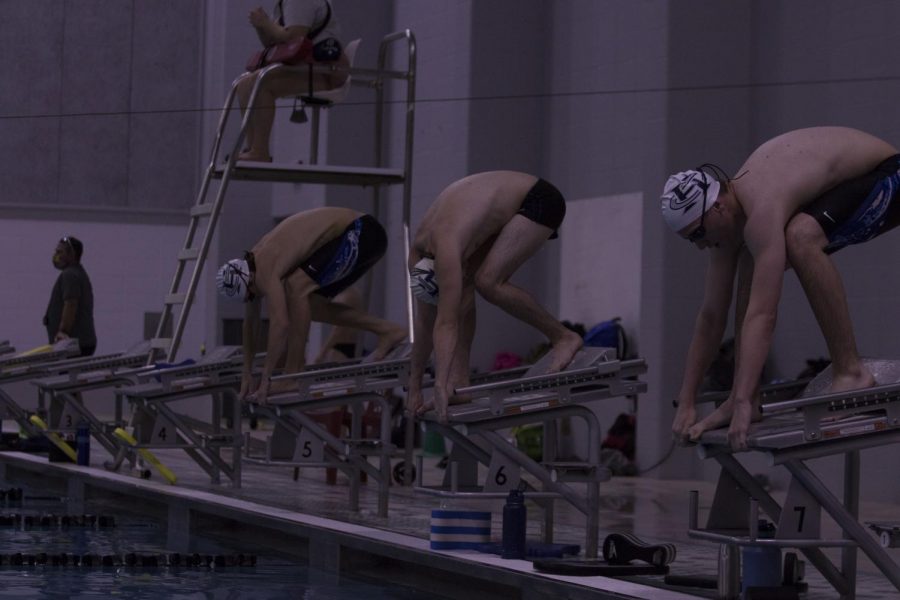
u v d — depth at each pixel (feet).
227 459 75.20
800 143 28.40
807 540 26.71
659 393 70.38
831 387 28.04
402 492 56.34
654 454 70.49
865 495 59.98
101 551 41.60
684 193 28.32
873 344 63.36
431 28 89.35
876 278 63.31
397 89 95.09
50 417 65.31
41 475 64.90
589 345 75.61
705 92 71.20
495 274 38.19
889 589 31.19
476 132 84.79
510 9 85.25
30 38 114.83
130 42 116.47
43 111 115.24
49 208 114.42
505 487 35.58
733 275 29.81
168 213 117.19
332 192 98.63
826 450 26.55
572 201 82.84
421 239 38.78
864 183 28.04
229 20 112.37
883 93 63.52
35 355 68.23
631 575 31.04
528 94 85.66
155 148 117.50
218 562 39.75
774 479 64.08
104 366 63.87
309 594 33.71
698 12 71.20
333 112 96.68
